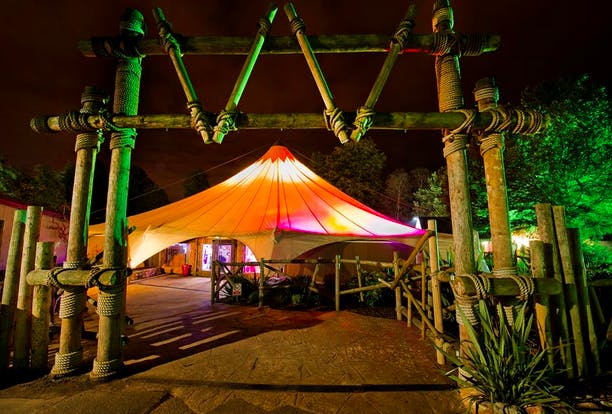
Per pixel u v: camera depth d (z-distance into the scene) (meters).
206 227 6.11
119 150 3.50
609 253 9.69
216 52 3.63
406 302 6.51
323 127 3.35
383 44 3.50
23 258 3.47
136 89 3.62
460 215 3.08
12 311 3.44
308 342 4.41
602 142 9.55
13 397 2.84
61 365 3.23
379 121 3.07
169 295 8.72
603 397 2.57
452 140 3.19
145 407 2.68
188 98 3.21
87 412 2.59
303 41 3.28
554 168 10.09
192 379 3.22
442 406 2.70
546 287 2.81
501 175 3.10
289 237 5.70
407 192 25.61
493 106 3.18
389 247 10.45
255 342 4.41
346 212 7.24
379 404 2.73
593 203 9.84
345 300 7.40
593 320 3.31
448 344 3.46
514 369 2.46
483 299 2.80
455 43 3.26
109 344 3.24
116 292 3.29
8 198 8.62
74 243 3.44
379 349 4.12
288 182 7.98
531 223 10.96
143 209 19.09
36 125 3.47
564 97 10.39
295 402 2.77
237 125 3.27
